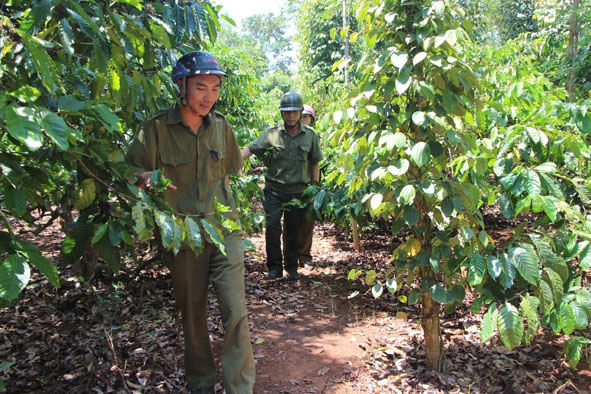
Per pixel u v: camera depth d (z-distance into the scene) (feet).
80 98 5.91
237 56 22.40
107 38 6.08
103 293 11.85
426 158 7.28
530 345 9.52
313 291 13.15
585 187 9.07
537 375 8.49
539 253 7.70
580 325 7.30
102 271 12.98
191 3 8.50
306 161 14.25
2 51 4.76
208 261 7.63
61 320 10.44
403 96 8.27
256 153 14.38
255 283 13.73
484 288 7.93
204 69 7.06
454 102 7.57
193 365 7.84
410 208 7.82
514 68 15.19
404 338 10.02
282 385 8.33
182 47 9.20
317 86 31.07
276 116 31.09
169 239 5.33
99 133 6.59
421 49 7.85
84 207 6.01
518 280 8.25
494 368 8.63
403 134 7.63
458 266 8.10
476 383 8.25
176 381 8.23
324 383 8.36
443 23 7.68
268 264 14.16
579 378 8.41
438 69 7.76
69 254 5.92
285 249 14.30
